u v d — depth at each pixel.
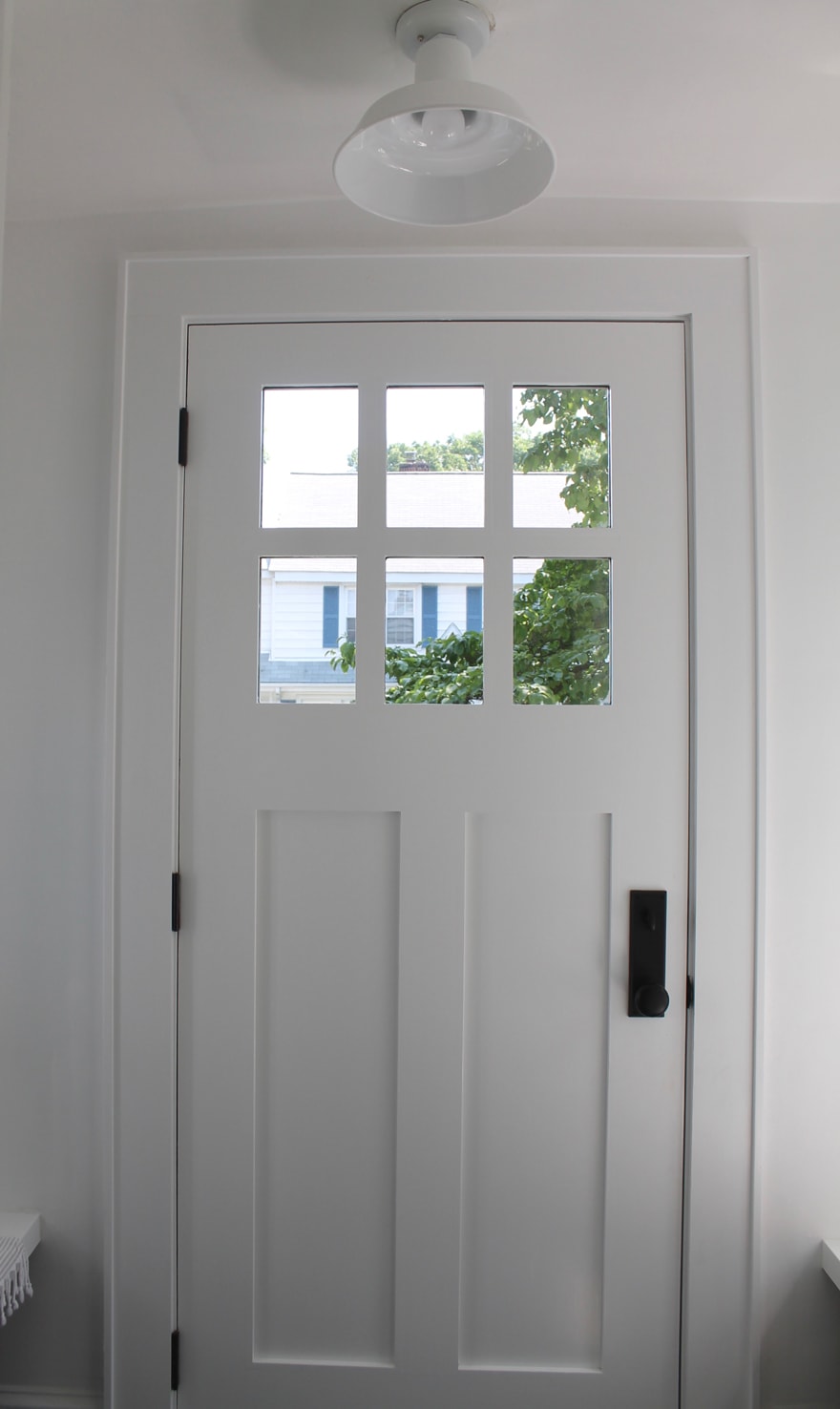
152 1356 1.53
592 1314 1.54
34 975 1.57
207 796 1.56
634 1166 1.54
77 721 1.58
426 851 1.55
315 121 1.35
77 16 1.13
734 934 1.53
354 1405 1.54
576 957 1.55
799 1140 1.54
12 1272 1.43
